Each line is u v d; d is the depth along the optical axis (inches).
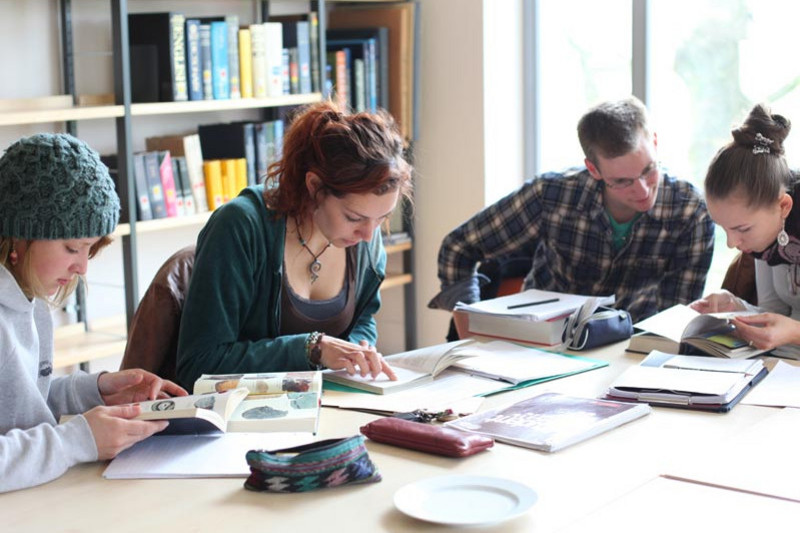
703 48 149.4
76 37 139.9
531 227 117.3
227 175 145.1
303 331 85.7
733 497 54.2
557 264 116.2
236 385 72.0
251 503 55.3
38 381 70.1
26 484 58.2
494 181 165.0
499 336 94.2
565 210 114.1
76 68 140.2
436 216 169.9
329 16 171.3
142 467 60.8
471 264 120.2
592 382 78.6
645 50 153.0
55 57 138.2
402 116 164.1
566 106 164.9
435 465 60.5
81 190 63.6
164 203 137.2
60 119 122.7
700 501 53.8
